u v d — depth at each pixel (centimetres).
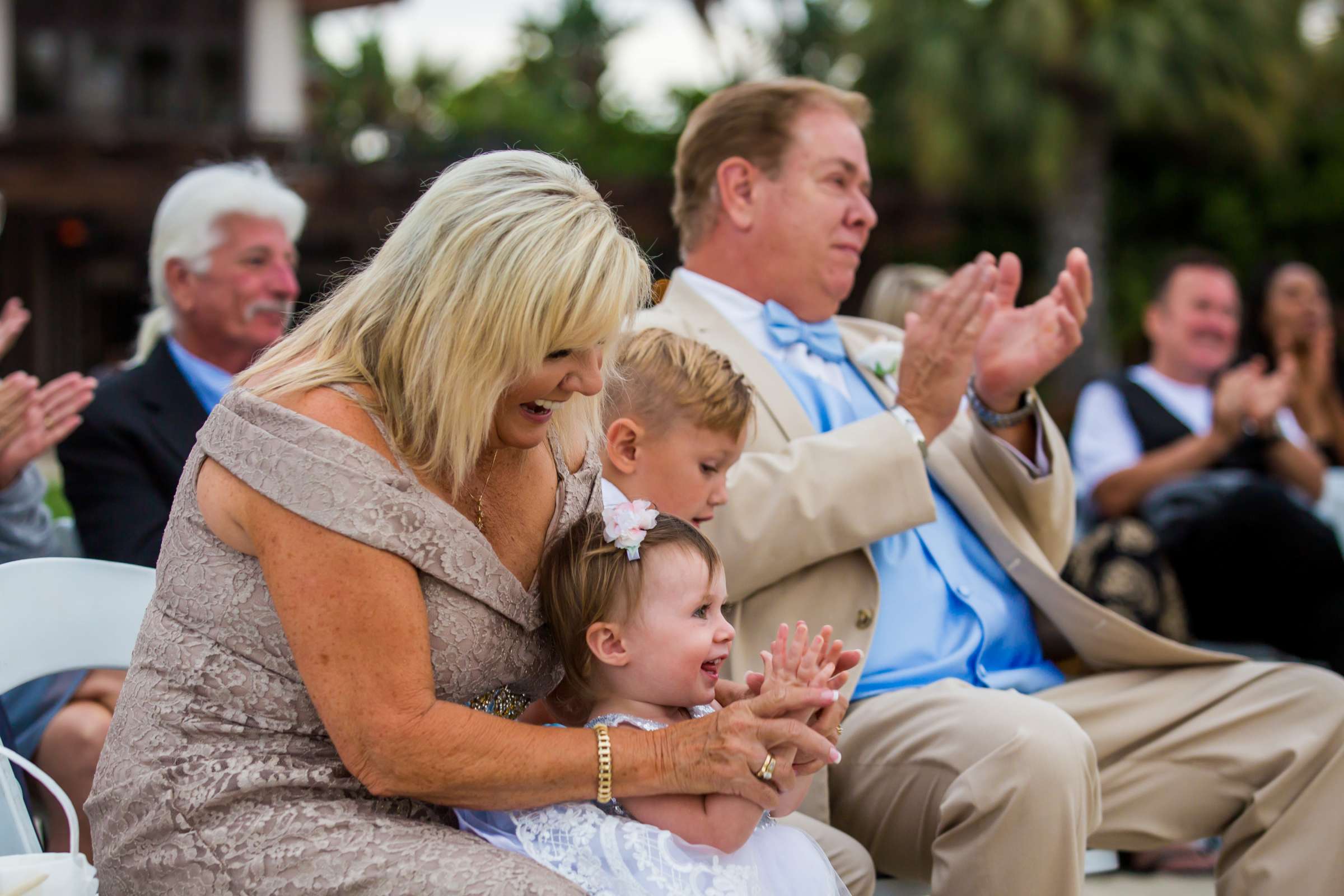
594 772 215
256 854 204
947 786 275
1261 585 466
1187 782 313
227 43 2300
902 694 293
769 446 319
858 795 294
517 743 212
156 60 2306
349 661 204
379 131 2325
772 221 345
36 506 358
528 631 230
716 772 217
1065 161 2248
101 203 2103
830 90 356
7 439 341
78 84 2297
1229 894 309
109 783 214
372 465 208
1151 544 429
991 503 342
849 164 347
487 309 206
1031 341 327
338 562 203
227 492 209
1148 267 2538
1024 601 343
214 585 212
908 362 312
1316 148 2581
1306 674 315
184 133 2089
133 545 356
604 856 215
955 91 2225
